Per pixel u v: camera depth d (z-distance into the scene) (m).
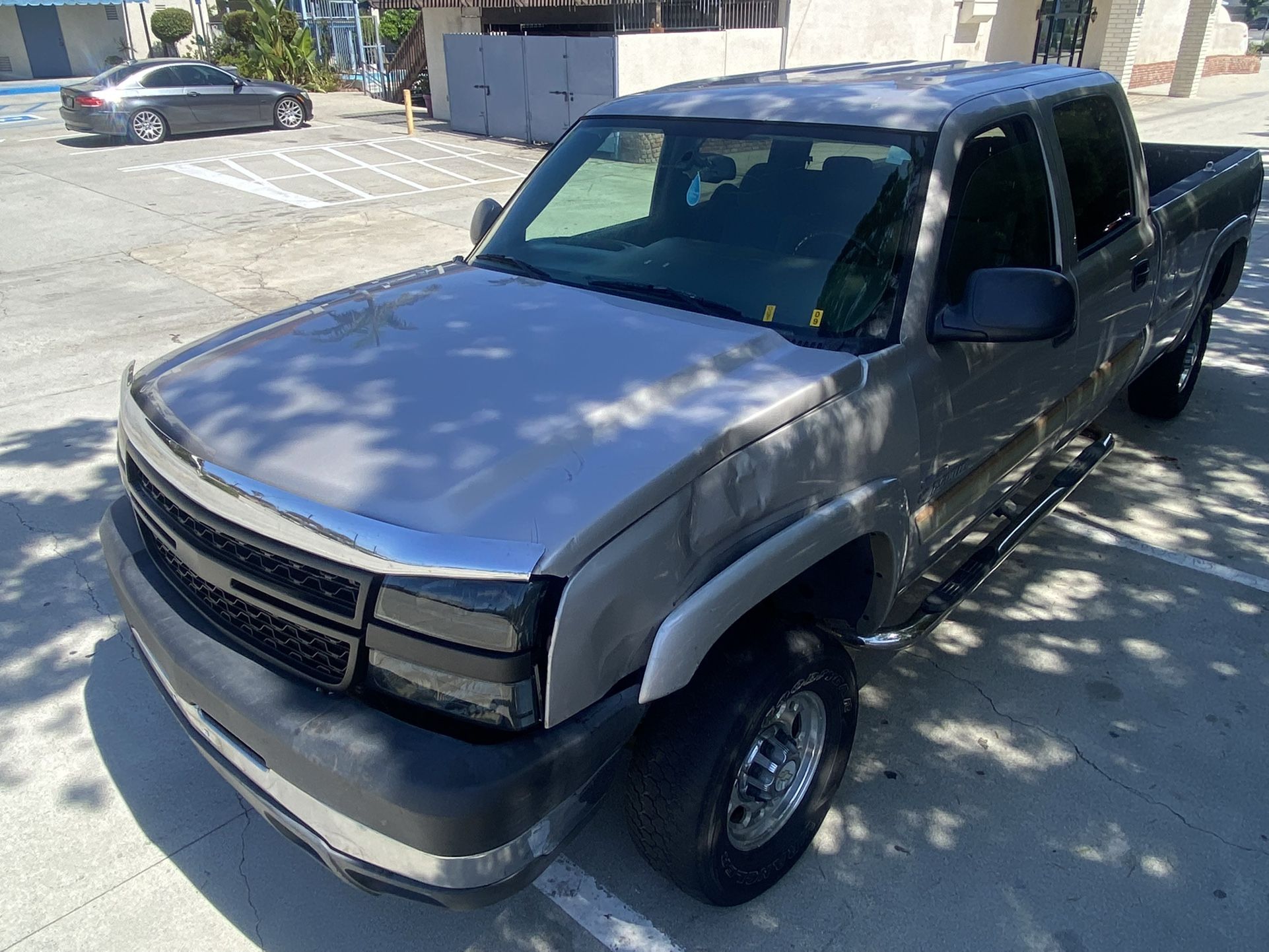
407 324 2.83
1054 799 3.03
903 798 3.04
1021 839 2.88
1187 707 3.44
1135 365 4.52
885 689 3.54
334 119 20.59
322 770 1.94
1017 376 3.26
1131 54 21.69
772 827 2.65
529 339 2.68
